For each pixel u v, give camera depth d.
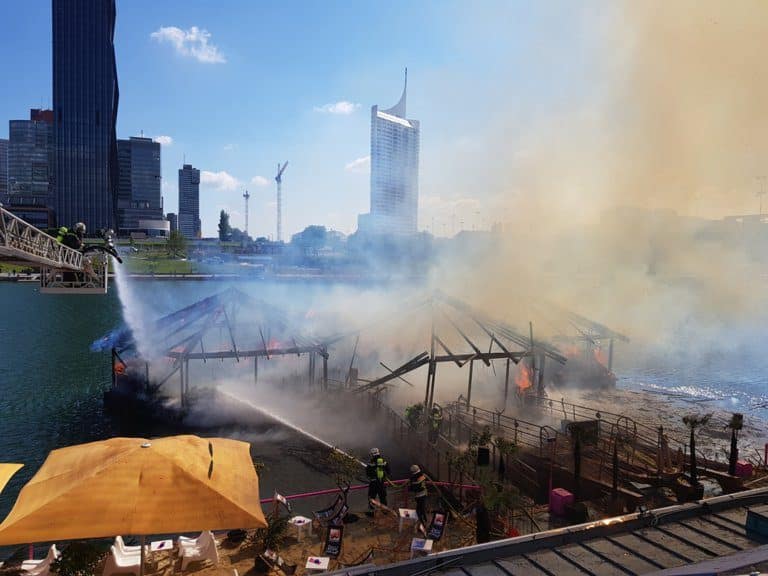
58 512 12.20
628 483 23.92
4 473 15.76
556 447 27.52
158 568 16.56
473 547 12.01
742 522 13.67
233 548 18.31
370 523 20.83
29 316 111.19
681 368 63.19
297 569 17.31
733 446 25.62
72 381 56.19
